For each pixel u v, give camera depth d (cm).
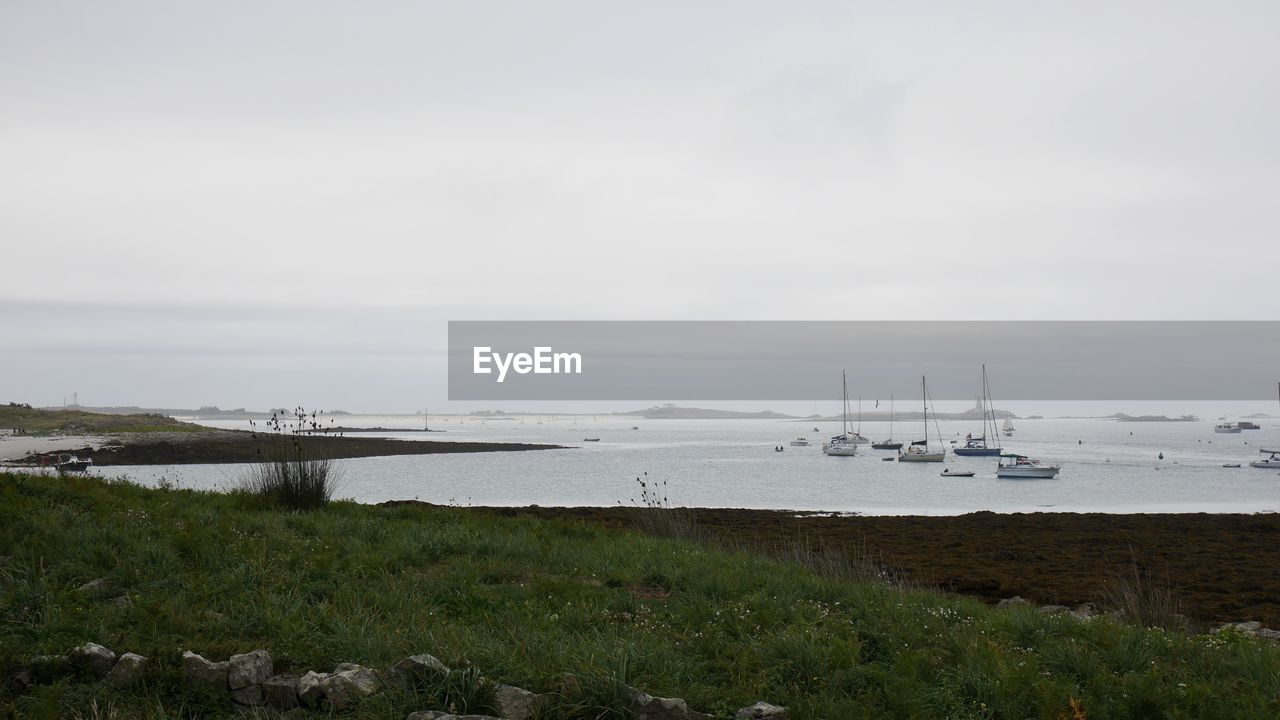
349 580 925
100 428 11169
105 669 635
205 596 816
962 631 869
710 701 629
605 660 658
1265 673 756
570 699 608
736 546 1633
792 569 1240
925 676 713
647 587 1075
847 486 5566
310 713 596
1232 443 16125
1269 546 2089
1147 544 2114
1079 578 1595
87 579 872
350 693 605
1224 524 2556
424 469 6769
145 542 991
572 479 5766
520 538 1339
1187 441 17400
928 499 4522
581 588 972
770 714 614
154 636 681
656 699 603
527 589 953
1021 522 2617
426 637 708
